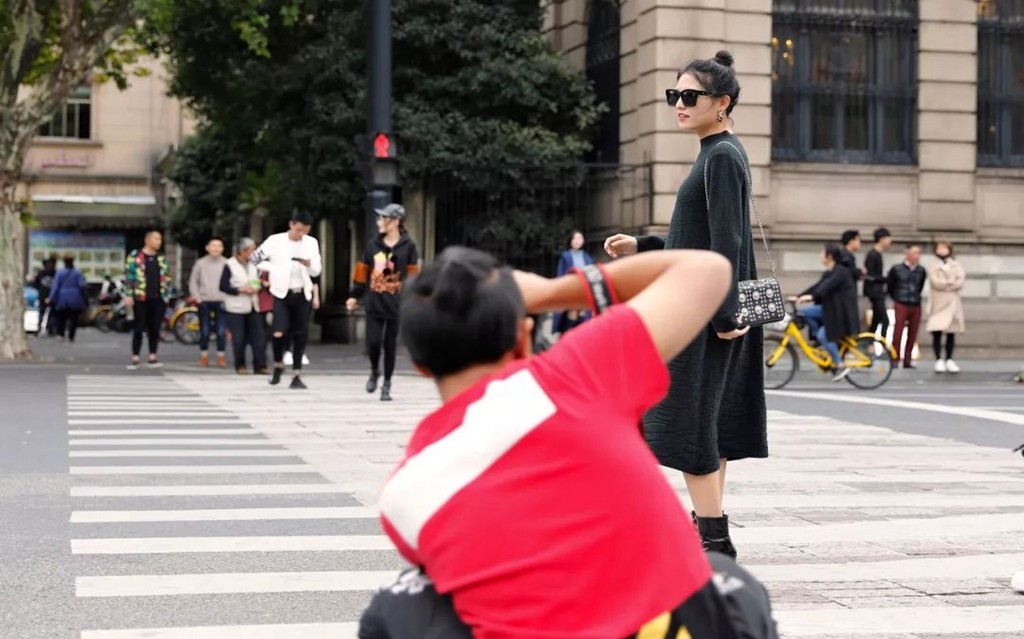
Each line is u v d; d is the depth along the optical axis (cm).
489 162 2367
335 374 1877
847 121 2322
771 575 606
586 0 2527
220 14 2488
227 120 2803
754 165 2259
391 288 1435
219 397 1478
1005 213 2375
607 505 219
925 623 525
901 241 2320
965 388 1842
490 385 225
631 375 228
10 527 709
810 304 1822
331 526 720
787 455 1029
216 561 631
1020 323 2367
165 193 4409
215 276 2053
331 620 528
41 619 525
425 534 220
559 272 2023
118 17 2131
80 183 4431
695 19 2233
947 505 796
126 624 519
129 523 722
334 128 2497
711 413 533
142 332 1995
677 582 221
